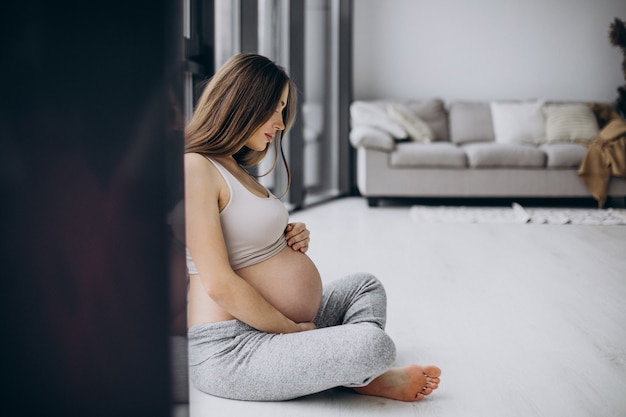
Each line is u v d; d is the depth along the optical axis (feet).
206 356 5.59
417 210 18.20
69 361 3.65
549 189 18.97
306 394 5.54
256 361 5.44
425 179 19.03
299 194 18.19
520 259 12.05
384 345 5.26
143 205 3.55
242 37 13.24
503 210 18.44
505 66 23.09
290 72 17.22
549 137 21.03
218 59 12.84
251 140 5.59
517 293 9.64
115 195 3.55
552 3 22.86
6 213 3.55
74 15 3.44
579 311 8.75
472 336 7.66
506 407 5.67
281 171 17.97
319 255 12.34
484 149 18.86
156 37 3.45
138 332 3.63
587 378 6.39
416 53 23.04
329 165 21.61
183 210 3.76
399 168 19.03
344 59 21.43
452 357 6.94
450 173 19.03
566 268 11.32
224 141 5.46
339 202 20.53
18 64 3.47
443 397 5.86
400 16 22.90
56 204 3.55
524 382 6.26
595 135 20.77
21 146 3.51
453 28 22.97
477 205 19.86
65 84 3.48
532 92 23.17
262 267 5.62
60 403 3.67
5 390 3.65
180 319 3.74
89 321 3.62
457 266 11.44
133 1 3.43
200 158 5.34
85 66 3.47
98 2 3.43
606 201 20.34
